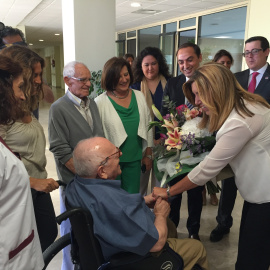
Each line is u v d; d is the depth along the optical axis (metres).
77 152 1.21
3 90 0.91
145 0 5.95
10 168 0.84
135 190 1.97
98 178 1.21
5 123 0.96
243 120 1.15
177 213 2.10
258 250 1.32
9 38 2.57
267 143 1.20
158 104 2.38
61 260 2.06
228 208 2.25
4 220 0.85
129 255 1.15
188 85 1.37
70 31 3.42
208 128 1.41
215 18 6.87
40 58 1.41
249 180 1.25
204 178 1.30
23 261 0.92
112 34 3.55
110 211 1.08
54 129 1.56
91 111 1.70
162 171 1.60
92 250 1.15
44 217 1.39
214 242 2.28
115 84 1.83
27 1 6.00
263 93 2.41
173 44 8.27
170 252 1.21
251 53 2.43
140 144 1.96
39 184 1.29
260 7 4.89
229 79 1.20
